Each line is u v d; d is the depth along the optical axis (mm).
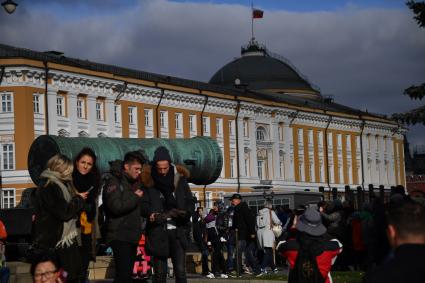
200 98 84000
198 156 37531
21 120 65375
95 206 13258
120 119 74312
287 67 115562
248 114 90750
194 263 30266
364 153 112375
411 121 30203
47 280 8961
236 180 88250
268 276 25688
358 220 26391
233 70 114625
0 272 18609
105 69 79000
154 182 14703
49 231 12266
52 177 12336
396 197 17516
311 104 107188
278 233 27625
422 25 29953
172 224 14914
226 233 27469
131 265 13672
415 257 6973
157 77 86375
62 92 68375
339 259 27734
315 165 102438
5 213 26984
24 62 65312
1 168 65625
